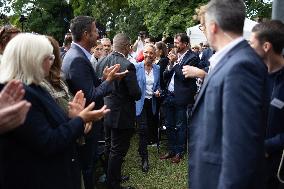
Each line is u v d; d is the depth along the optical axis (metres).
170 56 6.04
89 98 3.43
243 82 1.90
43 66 2.27
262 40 2.54
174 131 6.00
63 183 2.30
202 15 2.34
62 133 2.25
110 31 23.17
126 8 22.19
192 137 2.22
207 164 2.07
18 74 2.22
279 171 2.50
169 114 6.01
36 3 30.00
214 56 2.13
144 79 5.55
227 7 2.08
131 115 4.39
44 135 2.14
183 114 5.80
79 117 2.38
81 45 3.68
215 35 2.15
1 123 1.57
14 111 1.57
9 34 3.12
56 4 30.00
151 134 6.90
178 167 5.71
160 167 5.72
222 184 1.93
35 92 2.19
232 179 1.88
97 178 5.13
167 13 15.91
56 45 3.06
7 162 2.15
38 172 2.19
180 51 5.67
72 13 30.06
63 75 3.44
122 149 4.45
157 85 6.19
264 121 2.00
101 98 3.54
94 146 3.85
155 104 6.23
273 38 2.52
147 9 16.50
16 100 1.72
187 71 3.42
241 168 1.87
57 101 2.97
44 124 2.17
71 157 2.41
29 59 2.20
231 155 1.88
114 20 23.06
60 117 2.33
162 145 6.85
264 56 2.57
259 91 1.91
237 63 1.94
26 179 2.17
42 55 2.24
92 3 25.14
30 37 2.24
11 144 2.14
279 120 2.53
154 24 15.97
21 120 1.62
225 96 1.93
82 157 3.76
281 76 2.55
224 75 1.97
